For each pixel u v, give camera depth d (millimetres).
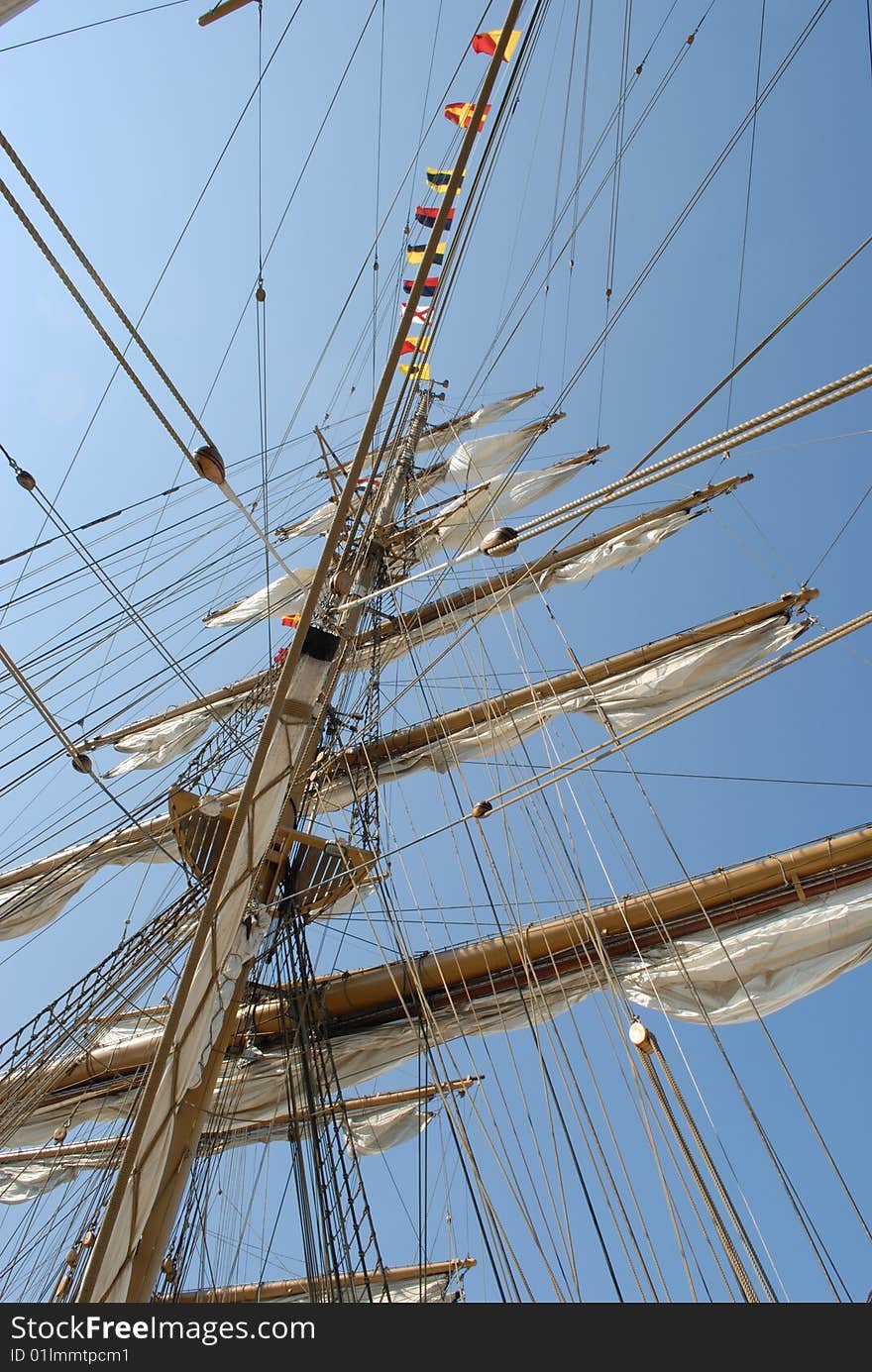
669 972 9109
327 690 4824
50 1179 12703
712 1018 8758
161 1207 5004
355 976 10070
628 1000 9219
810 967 8766
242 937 6113
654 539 14344
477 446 19250
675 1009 8930
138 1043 10727
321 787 11289
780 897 9414
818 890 9391
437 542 16547
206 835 9938
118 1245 3619
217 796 9930
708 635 12359
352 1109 13383
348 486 3840
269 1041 9781
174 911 9586
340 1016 9984
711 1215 5324
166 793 10094
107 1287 3637
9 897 12750
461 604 14906
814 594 12117
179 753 15484
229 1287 9492
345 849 9602
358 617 12117
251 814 4250
